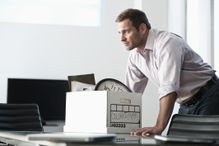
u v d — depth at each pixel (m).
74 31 5.00
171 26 4.99
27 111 2.81
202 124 1.88
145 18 2.36
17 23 4.88
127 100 1.90
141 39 2.35
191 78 2.51
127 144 1.08
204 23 4.93
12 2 4.93
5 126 2.71
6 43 4.84
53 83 4.74
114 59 5.06
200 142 1.13
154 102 4.88
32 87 4.68
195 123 1.91
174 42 2.28
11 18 4.92
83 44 5.00
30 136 1.12
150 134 1.80
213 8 4.91
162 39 2.31
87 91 1.93
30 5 4.98
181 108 2.65
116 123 1.86
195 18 5.00
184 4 5.04
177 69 2.21
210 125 1.85
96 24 5.13
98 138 1.06
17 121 2.75
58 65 4.93
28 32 4.89
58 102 4.73
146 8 4.93
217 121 1.83
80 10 5.11
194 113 2.54
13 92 4.61
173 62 2.21
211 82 2.54
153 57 2.38
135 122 1.92
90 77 2.17
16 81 4.64
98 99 1.87
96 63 5.02
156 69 2.39
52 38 4.94
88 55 5.01
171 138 1.15
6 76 4.81
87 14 5.12
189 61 2.50
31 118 2.80
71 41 4.98
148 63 2.44
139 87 2.61
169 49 2.24
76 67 4.96
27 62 4.87
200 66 2.54
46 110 4.69
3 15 4.90
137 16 2.31
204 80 2.54
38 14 4.99
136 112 1.93
